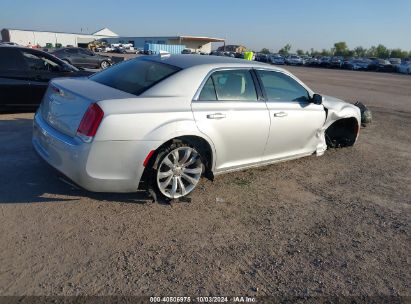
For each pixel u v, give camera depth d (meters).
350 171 6.02
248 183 5.07
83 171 3.57
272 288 2.99
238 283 3.02
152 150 3.77
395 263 3.50
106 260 3.14
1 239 3.29
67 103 3.81
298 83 5.47
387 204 4.84
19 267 2.95
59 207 3.92
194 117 4.05
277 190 4.95
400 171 6.24
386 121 10.82
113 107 3.59
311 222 4.16
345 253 3.59
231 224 3.93
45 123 4.11
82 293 2.74
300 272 3.23
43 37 95.88
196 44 94.81
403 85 26.69
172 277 3.01
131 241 3.44
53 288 2.76
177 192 4.26
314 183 5.35
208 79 4.31
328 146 7.16
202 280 3.01
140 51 72.62
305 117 5.42
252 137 4.71
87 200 4.11
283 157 5.41
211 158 4.41
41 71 7.80
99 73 4.82
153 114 3.76
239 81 4.63
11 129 6.64
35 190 4.23
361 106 9.60
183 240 3.54
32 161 5.07
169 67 4.32
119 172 3.69
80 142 3.54
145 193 4.36
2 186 4.26
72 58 23.20
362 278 3.23
